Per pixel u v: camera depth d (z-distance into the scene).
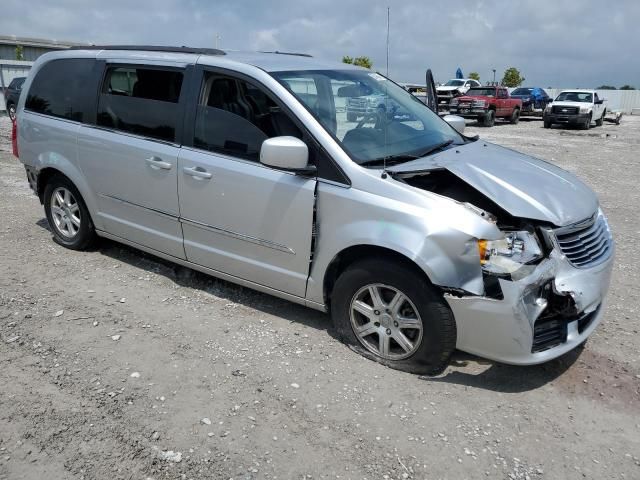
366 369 3.65
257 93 3.99
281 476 2.74
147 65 4.57
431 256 3.26
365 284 3.61
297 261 3.88
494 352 3.31
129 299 4.57
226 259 4.27
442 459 2.89
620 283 5.20
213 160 4.14
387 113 4.39
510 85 52.81
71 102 5.16
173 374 3.54
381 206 3.44
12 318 4.17
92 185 5.06
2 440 2.92
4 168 9.91
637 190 9.67
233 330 4.11
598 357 3.88
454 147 4.36
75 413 3.14
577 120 24.86
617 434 3.12
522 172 3.90
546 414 3.27
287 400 3.32
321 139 3.70
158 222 4.63
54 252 5.54
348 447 2.95
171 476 2.72
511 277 3.21
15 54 32.53
